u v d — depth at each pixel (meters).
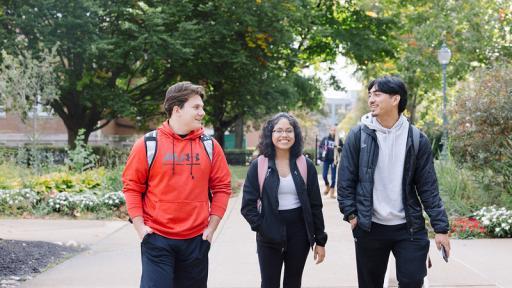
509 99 10.59
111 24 23.00
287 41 24.75
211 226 4.04
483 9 28.19
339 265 7.07
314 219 4.57
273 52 24.91
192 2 23.59
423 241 4.21
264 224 4.49
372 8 31.08
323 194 15.66
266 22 23.67
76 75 23.64
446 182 11.04
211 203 4.11
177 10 22.70
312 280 6.35
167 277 3.83
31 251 7.59
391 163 4.23
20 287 6.03
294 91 27.81
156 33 21.61
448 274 6.57
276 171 4.52
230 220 10.82
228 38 24.12
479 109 10.72
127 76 25.66
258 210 4.55
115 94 23.72
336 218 11.02
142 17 21.30
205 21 23.86
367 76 34.28
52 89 18.61
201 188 3.98
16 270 6.69
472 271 6.71
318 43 32.75
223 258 7.52
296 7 24.52
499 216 9.26
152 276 3.83
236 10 22.98
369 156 4.23
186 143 3.97
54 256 7.52
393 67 32.75
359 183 4.27
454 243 8.54
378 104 4.23
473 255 7.61
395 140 4.24
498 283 6.18
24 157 16.44
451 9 28.50
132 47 21.72
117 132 40.44
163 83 26.19
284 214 4.50
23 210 11.88
